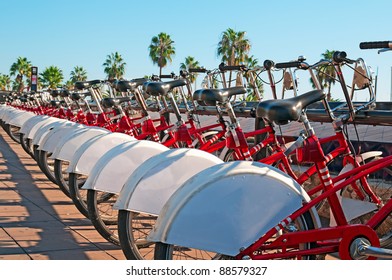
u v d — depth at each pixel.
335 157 3.26
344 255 2.42
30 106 11.18
